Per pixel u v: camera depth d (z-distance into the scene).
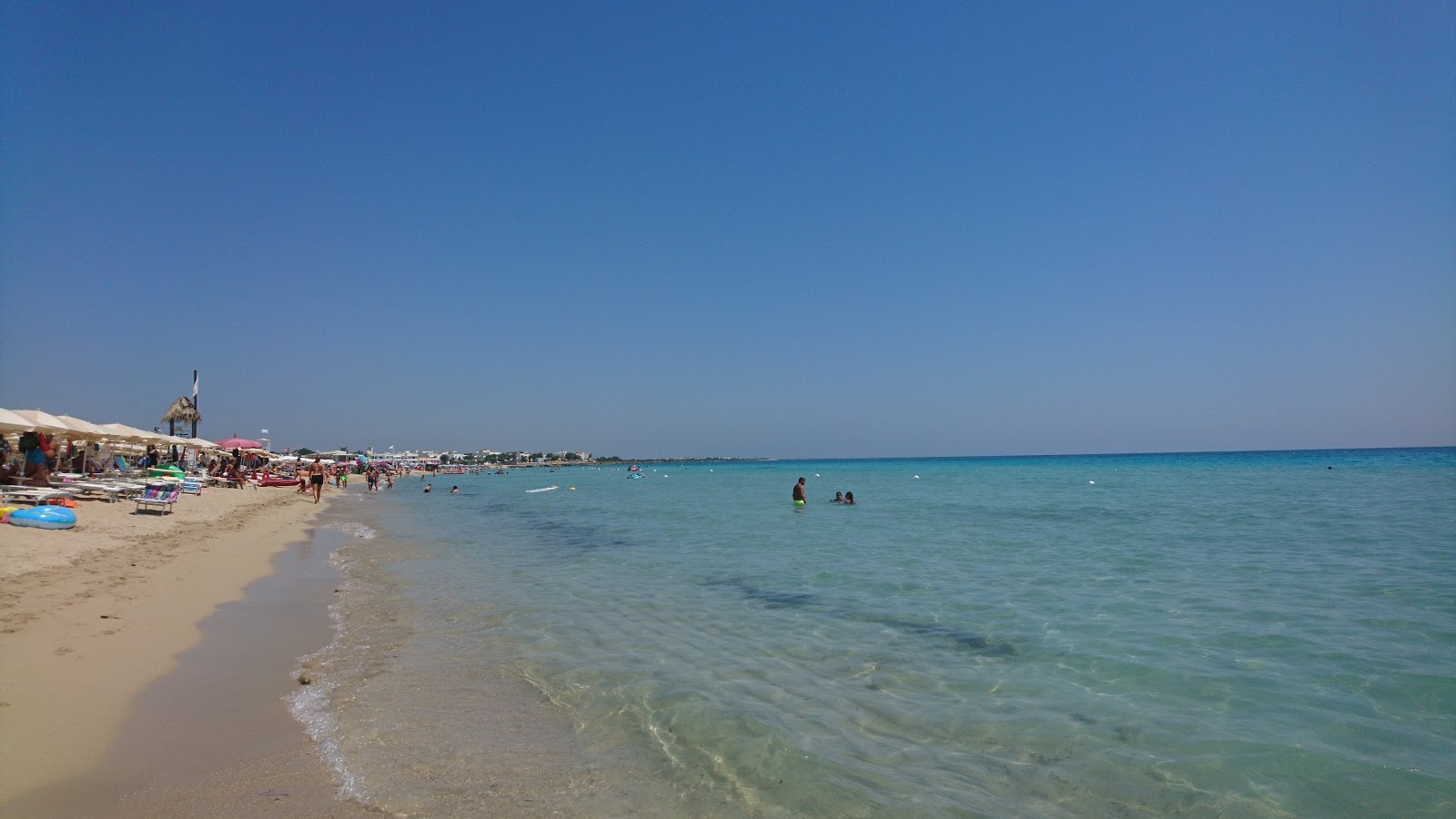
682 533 23.58
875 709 7.13
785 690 7.69
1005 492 45.50
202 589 12.27
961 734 6.50
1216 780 5.59
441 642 9.48
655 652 9.09
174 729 6.16
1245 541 19.17
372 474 60.22
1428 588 12.41
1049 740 6.38
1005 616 11.00
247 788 5.17
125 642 8.48
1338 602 11.54
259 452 59.28
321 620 10.67
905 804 5.23
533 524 28.02
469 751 6.02
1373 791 5.38
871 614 11.21
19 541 14.25
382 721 6.62
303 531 24.20
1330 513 25.97
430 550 19.58
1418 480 47.41
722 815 5.01
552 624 10.55
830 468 184.50
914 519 27.56
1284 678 7.91
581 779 5.55
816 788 5.46
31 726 5.89
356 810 4.91
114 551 14.77
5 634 8.22
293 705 6.93
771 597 12.56
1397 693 7.39
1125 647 9.23
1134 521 25.39
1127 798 5.33
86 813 4.69
